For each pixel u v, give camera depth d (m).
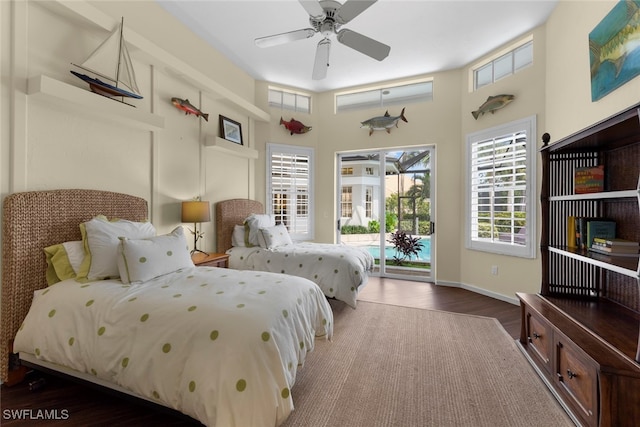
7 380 1.85
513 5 3.00
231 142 3.86
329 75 4.55
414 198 4.93
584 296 2.25
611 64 2.09
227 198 4.14
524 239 3.52
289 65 4.27
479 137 4.07
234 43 3.68
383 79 4.70
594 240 2.03
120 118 2.46
